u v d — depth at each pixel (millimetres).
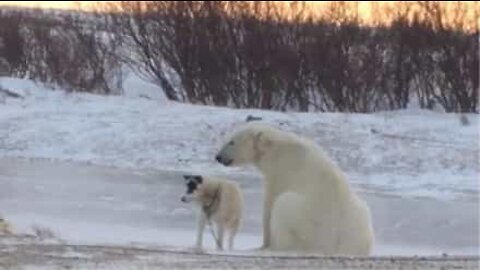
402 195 55594
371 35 100250
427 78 98875
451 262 25906
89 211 45156
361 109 96938
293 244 26859
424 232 43938
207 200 36469
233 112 77750
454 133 74438
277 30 97938
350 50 98438
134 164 64438
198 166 64562
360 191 56719
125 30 102625
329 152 67750
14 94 82875
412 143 69938
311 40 97938
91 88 100312
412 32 99125
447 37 98562
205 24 97875
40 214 43469
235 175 61125
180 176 59469
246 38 97062
